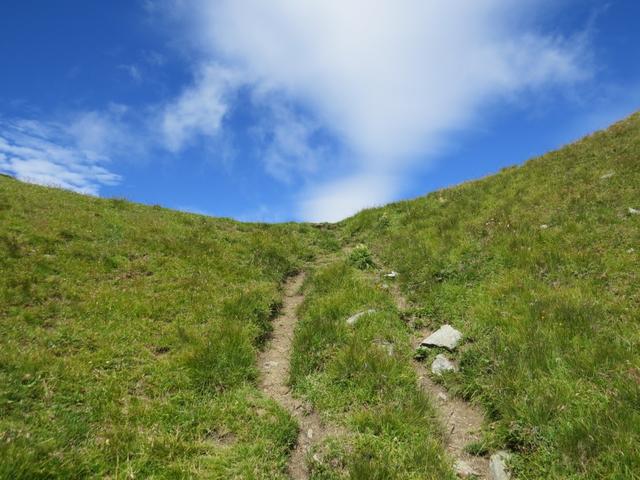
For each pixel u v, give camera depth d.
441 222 17.98
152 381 8.28
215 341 9.66
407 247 16.16
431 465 6.20
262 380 9.05
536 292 10.27
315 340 9.76
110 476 5.96
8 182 20.91
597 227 12.89
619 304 8.92
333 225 25.69
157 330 10.33
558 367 7.46
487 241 14.22
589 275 10.55
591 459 5.62
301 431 7.43
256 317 11.54
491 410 7.33
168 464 6.25
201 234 18.64
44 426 6.59
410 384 8.27
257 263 16.50
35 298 10.76
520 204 16.97
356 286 12.96
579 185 16.75
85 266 13.19
